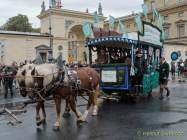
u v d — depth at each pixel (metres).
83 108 13.94
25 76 9.78
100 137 8.82
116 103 15.40
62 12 50.53
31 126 10.42
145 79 16.41
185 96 18.28
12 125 10.61
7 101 16.94
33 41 45.75
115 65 15.52
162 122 10.69
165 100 16.44
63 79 9.88
